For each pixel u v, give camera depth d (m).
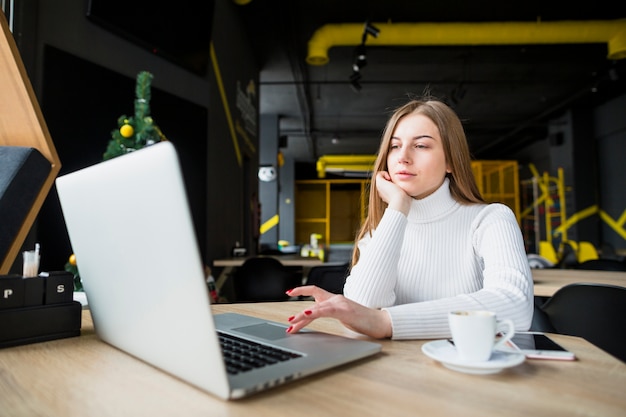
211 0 3.90
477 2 5.45
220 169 4.66
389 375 0.62
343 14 5.72
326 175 17.89
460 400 0.53
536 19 5.89
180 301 0.52
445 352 0.69
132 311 0.63
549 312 1.65
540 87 8.30
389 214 1.12
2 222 0.97
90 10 2.68
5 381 0.59
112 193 0.60
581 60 7.05
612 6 5.55
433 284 1.19
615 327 1.50
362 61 5.91
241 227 5.82
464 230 1.19
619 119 8.59
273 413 0.48
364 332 0.82
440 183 1.20
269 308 1.19
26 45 2.29
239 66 5.66
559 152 10.05
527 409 0.50
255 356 0.65
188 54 3.68
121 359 0.69
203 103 4.05
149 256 0.55
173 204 0.49
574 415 0.48
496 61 7.10
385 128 1.26
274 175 9.76
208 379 0.52
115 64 2.96
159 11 3.26
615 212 8.79
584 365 0.67
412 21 5.95
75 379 0.60
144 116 2.29
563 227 9.57
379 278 1.07
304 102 9.21
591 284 1.54
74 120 2.59
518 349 0.72
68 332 0.85
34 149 1.04
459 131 1.21
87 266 0.74
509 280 0.95
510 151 14.23
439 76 7.77
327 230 17.23
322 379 0.60
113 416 0.48
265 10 5.51
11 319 0.77
